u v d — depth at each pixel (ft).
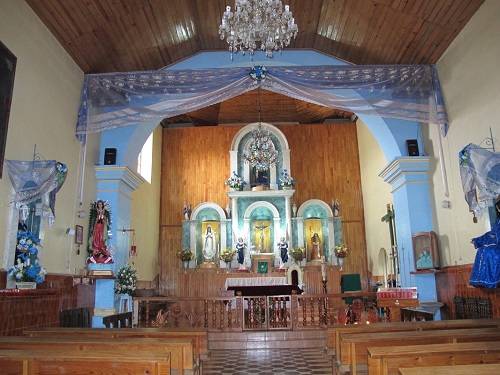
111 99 29.07
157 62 32.40
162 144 52.26
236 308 28.19
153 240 47.65
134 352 9.98
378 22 27.84
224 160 51.49
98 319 28.14
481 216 24.21
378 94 29.81
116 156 30.99
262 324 28.76
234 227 47.50
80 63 27.99
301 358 23.50
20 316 19.86
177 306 35.42
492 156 21.29
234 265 46.24
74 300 25.88
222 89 29.71
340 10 28.58
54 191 21.76
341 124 52.29
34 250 19.92
